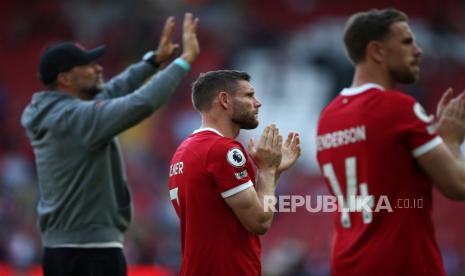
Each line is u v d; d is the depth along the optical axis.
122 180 18.98
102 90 19.77
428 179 16.50
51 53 19.06
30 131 19.08
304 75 78.69
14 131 72.50
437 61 83.75
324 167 17.66
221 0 88.44
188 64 19.38
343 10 92.44
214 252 15.12
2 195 52.22
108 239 18.31
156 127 72.69
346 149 16.95
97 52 19.36
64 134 18.28
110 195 18.45
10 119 74.31
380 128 16.38
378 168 16.34
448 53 85.12
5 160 66.06
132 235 46.50
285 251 45.69
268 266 43.84
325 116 17.67
